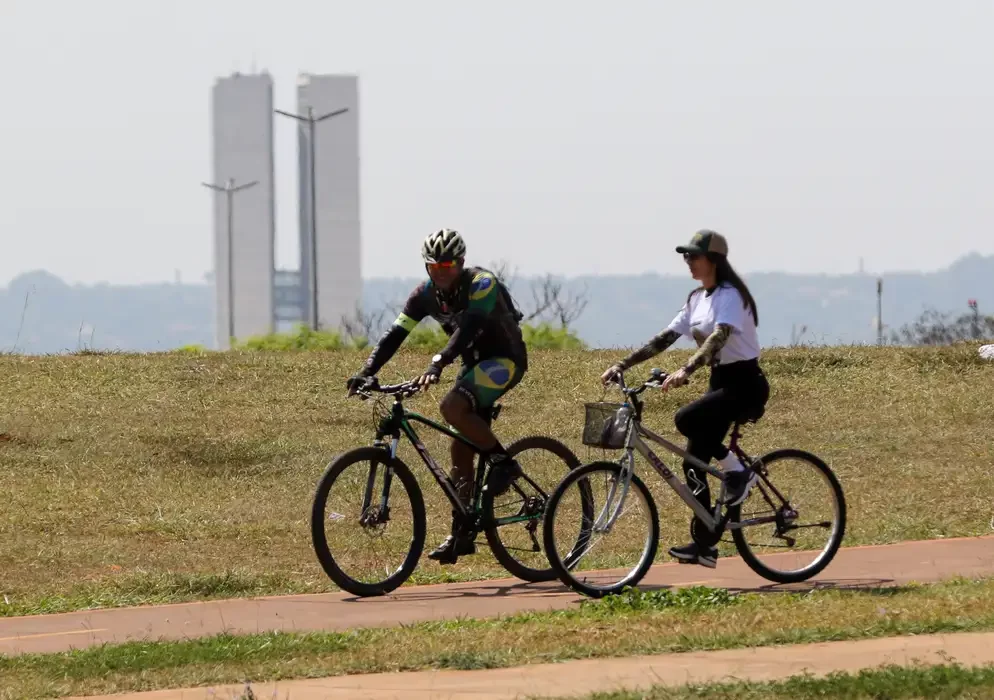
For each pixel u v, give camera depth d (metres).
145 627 29.09
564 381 72.12
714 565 31.84
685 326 31.95
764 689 20.20
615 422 31.31
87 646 26.77
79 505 50.41
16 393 68.56
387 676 22.52
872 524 44.03
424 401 67.25
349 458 32.12
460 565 39.91
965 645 23.50
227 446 60.22
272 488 54.44
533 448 33.78
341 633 26.02
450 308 32.72
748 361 31.42
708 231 31.30
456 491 33.00
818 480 33.22
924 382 71.00
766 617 26.34
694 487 31.86
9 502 50.53
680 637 24.45
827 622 25.77
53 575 40.47
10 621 31.09
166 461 57.97
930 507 47.12
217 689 21.84
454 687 21.48
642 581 33.12
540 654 23.66
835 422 63.81
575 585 31.03
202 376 72.81
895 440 60.03
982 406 65.62
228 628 28.20
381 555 33.00
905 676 20.47
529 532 33.78
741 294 31.09
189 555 43.38
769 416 65.44
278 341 109.75
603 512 31.50
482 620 27.44
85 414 65.06
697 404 31.67
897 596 28.92
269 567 41.47
